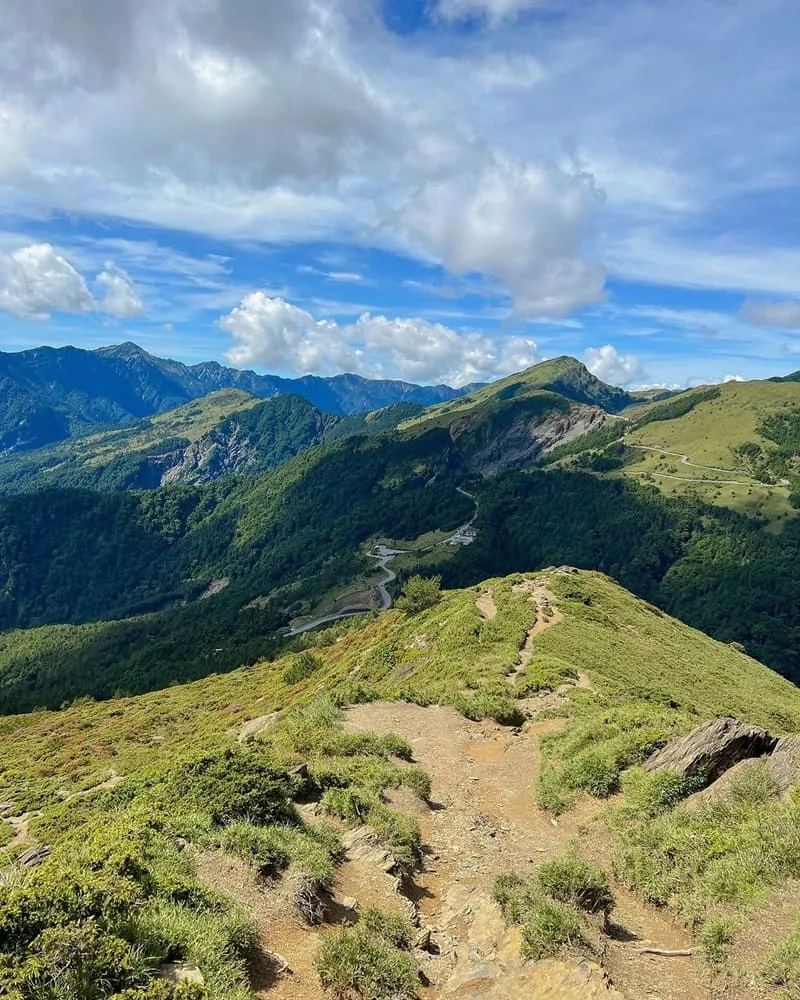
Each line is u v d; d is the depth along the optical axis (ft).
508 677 123.03
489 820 60.18
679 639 205.98
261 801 45.93
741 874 37.68
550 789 65.16
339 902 37.81
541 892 37.37
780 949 29.30
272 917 33.58
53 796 128.67
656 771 59.57
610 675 130.31
